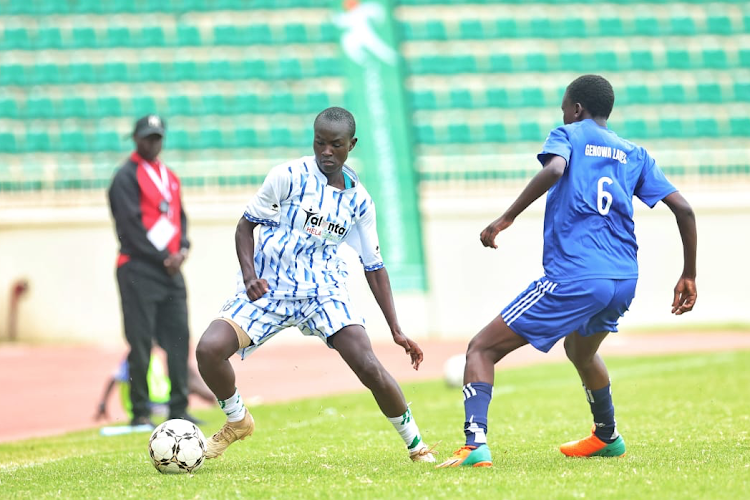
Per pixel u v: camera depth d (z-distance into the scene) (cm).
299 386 4950
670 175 8450
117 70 9350
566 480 1670
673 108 9606
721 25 10312
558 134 1925
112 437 2934
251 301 1933
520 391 4019
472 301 7900
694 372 4500
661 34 10200
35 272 7381
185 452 1912
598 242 1898
